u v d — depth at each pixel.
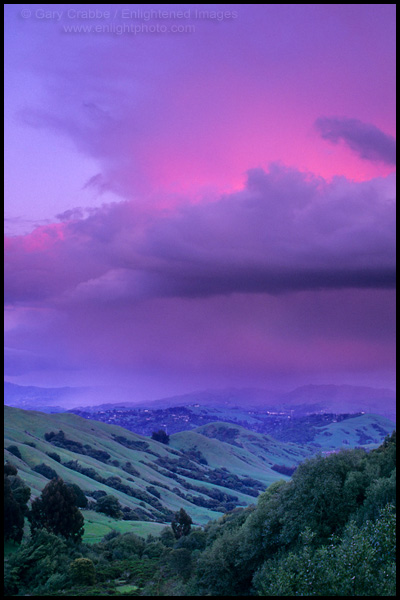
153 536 112.12
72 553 82.31
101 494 159.38
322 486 54.81
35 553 72.88
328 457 60.09
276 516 55.88
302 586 40.53
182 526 104.62
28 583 68.25
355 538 41.59
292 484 57.84
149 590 64.69
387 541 41.31
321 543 51.09
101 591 65.50
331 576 39.25
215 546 59.31
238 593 55.31
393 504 48.06
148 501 180.38
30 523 92.50
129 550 93.31
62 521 89.56
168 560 80.00
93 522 123.19
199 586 57.47
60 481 93.06
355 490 55.62
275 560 51.19
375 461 59.94
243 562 55.94
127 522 131.12
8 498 79.94
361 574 38.41
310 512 53.53
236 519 80.75
